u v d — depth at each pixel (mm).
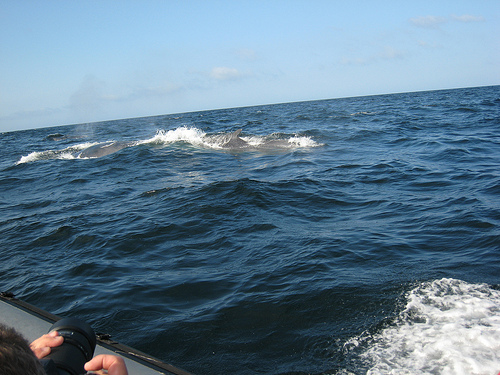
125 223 7820
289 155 15008
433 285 4566
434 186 9484
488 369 3037
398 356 3346
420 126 21219
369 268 5207
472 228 6422
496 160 11656
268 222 7359
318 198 8914
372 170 11641
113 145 18703
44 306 4875
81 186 12016
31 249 6980
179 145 17750
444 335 3535
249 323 4141
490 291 4340
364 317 4035
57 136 37062
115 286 5207
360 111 37844
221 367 3510
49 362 1448
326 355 3512
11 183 13406
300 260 5562
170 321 4277
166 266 5770
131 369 2295
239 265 5602
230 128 28250
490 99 39656
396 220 7211
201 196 9203
